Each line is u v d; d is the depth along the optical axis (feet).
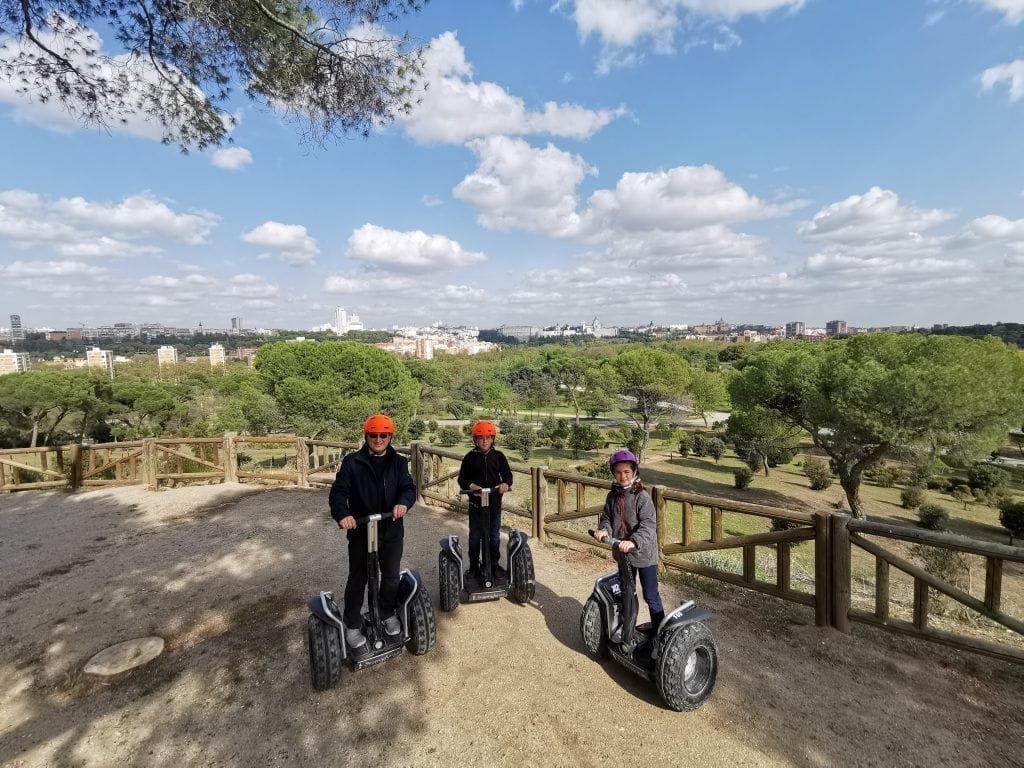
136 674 11.32
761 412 69.56
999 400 51.65
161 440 29.94
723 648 11.87
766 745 8.77
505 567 15.87
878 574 12.08
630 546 10.05
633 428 148.46
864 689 10.28
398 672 11.07
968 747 8.66
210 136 18.78
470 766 8.41
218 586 16.03
